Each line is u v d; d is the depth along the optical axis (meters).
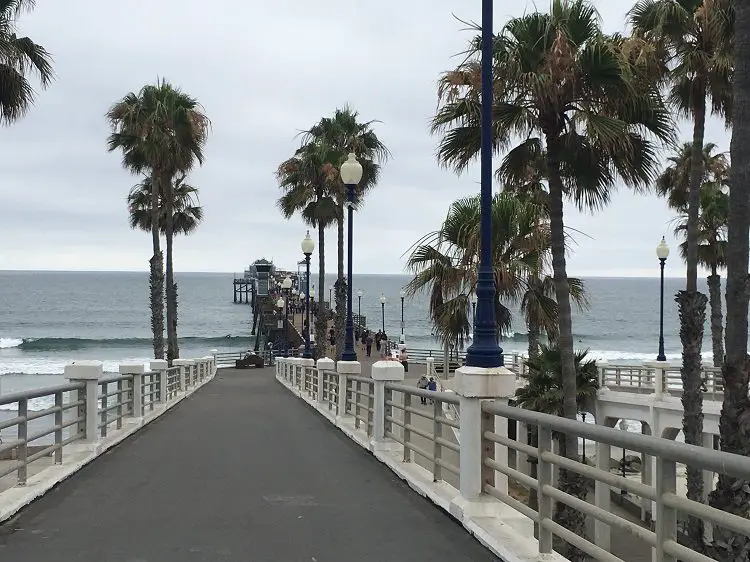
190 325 142.62
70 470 10.03
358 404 14.84
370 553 6.43
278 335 70.12
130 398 16.19
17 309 174.00
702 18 16.25
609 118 13.54
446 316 18.45
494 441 7.07
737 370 11.34
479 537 6.75
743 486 11.45
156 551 6.46
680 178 30.05
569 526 15.04
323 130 40.66
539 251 18.34
